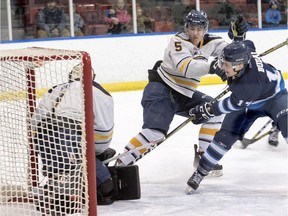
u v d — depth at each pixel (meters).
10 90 5.38
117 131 9.31
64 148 5.24
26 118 5.35
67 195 5.10
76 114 5.21
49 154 5.22
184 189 6.22
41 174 5.38
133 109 11.07
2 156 5.40
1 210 5.20
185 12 14.31
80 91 4.96
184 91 6.42
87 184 4.95
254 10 14.65
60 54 4.95
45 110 5.27
